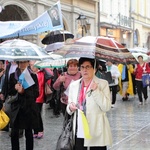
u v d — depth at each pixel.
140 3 43.59
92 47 4.71
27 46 6.21
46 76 8.91
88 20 28.38
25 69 6.47
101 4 32.12
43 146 7.70
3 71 8.51
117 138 8.35
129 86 16.02
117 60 4.68
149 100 16.25
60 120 11.09
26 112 6.36
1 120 6.42
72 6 25.67
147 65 14.87
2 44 6.33
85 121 4.74
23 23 10.57
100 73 10.09
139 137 8.47
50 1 22.72
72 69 7.68
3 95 6.65
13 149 6.41
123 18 36.91
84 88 4.92
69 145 4.82
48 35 13.96
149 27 46.91
